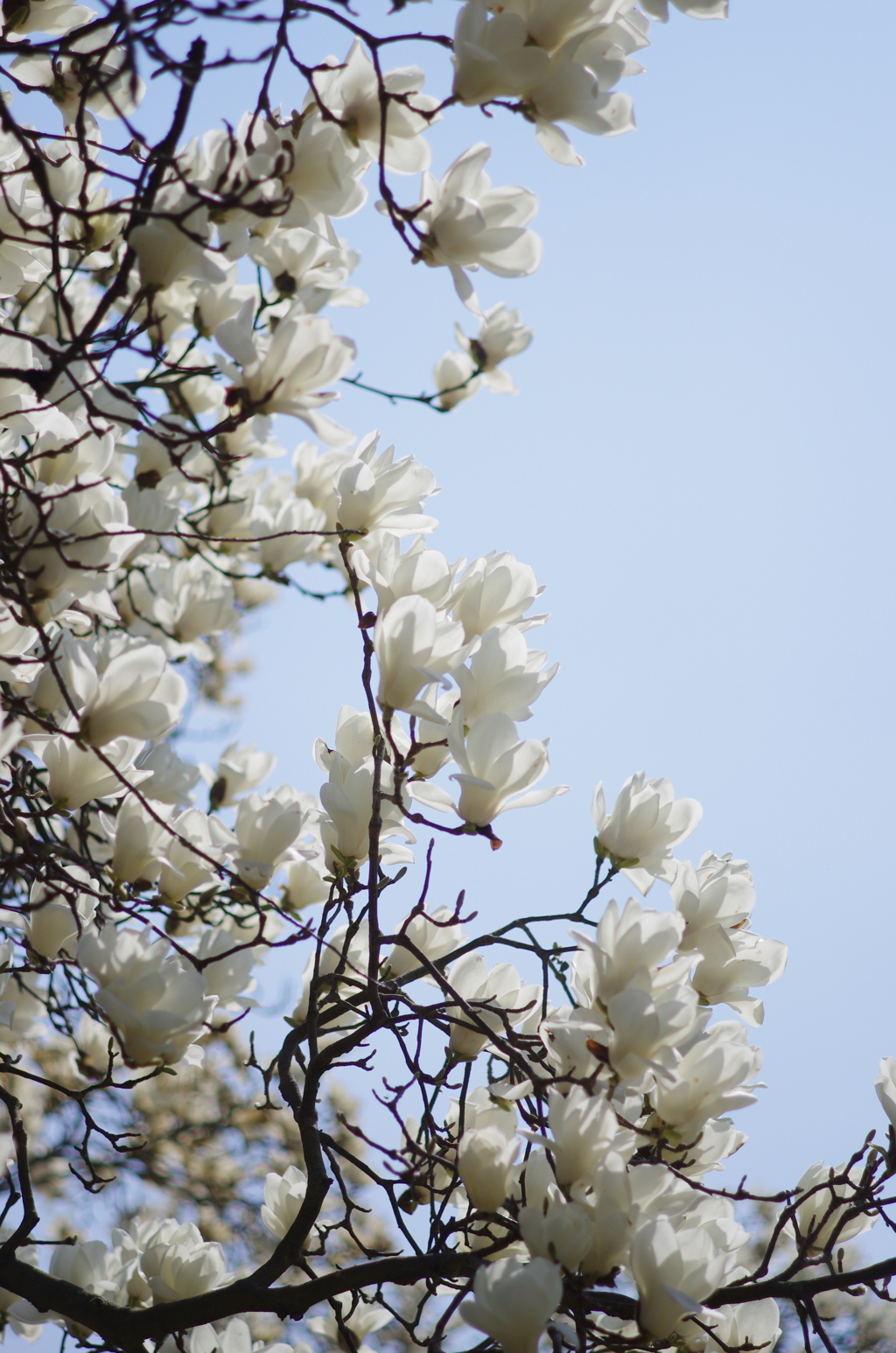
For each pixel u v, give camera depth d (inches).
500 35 169.2
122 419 169.3
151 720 169.9
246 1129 355.9
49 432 172.2
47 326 221.1
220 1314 175.2
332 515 248.8
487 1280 165.5
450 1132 179.2
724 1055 171.0
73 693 175.2
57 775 172.9
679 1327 170.6
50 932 179.6
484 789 171.0
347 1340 177.0
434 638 171.3
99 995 167.0
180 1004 167.9
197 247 168.7
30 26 179.5
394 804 174.2
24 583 170.7
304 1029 177.9
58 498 169.3
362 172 174.1
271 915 193.8
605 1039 169.5
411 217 170.1
